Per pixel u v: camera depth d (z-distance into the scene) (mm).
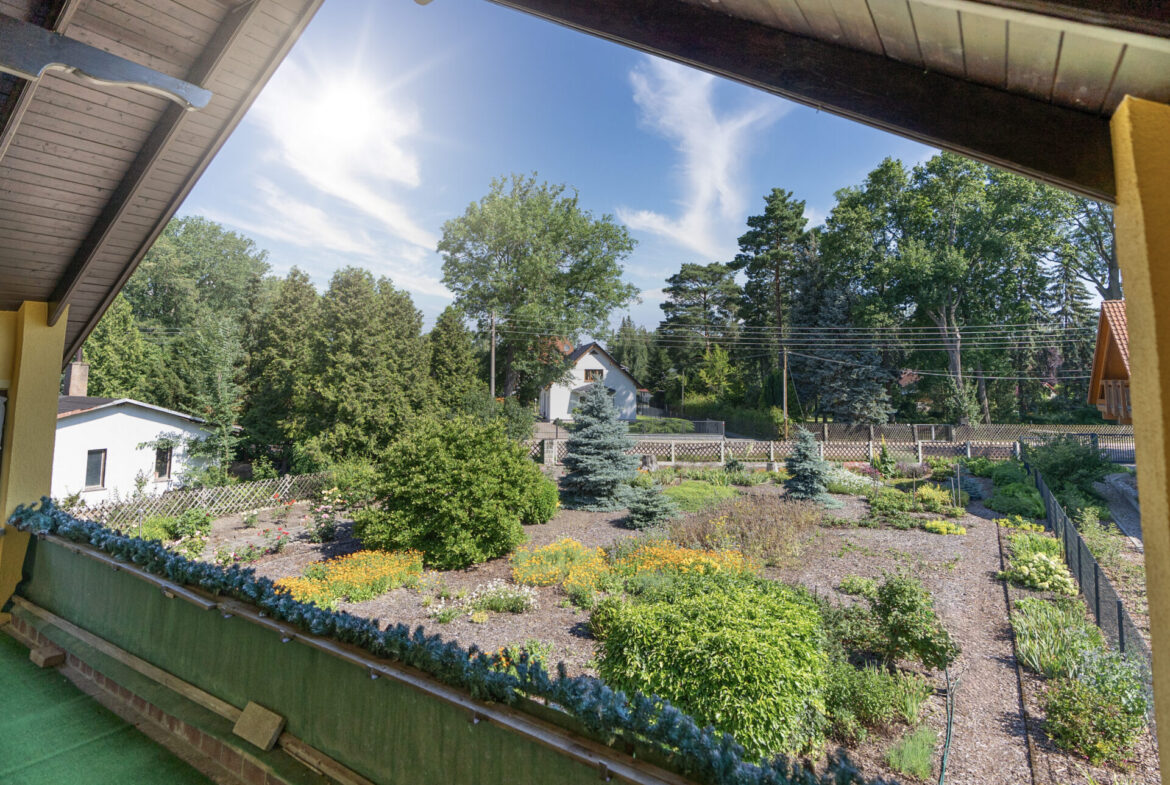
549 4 2109
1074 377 35031
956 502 15695
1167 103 1219
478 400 25453
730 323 54875
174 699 4238
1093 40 1112
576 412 16938
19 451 6227
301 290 24859
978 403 35000
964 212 35125
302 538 12555
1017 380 35875
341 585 8844
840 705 5434
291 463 21547
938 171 35719
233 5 4168
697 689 4613
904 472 20594
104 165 5082
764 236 45656
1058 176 1413
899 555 11078
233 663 3973
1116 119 1280
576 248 39781
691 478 19922
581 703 2441
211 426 20094
